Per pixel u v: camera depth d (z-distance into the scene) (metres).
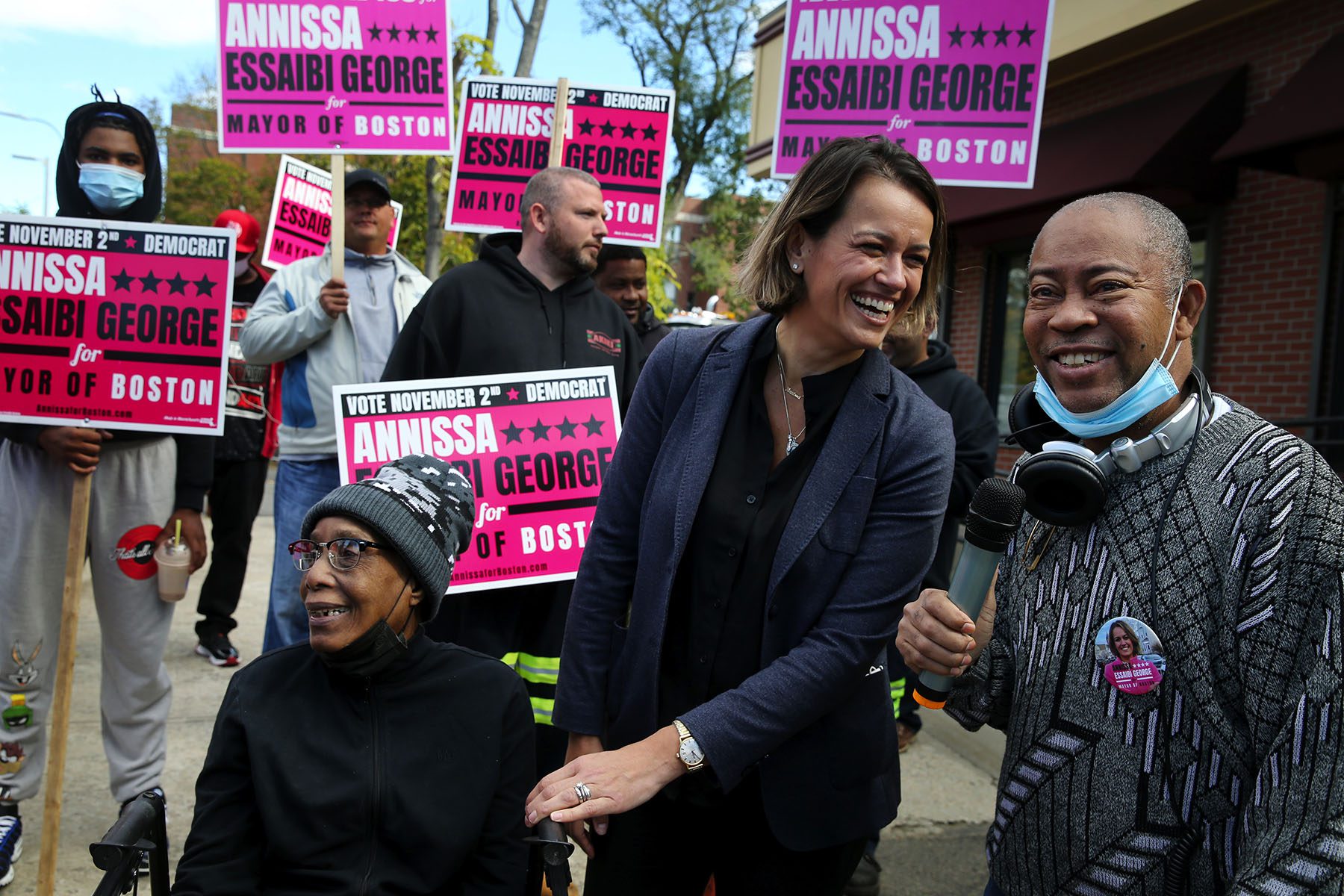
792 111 3.62
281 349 4.14
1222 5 6.92
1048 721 1.57
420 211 12.71
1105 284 1.48
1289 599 1.32
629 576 2.04
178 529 3.40
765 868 1.90
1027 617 1.66
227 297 3.11
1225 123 7.17
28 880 3.21
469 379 3.32
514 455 3.33
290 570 4.06
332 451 4.18
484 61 9.33
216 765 1.95
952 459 1.89
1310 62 6.27
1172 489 1.47
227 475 5.52
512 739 2.08
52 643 3.29
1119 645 1.48
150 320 3.10
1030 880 1.60
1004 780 1.68
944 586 3.76
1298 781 1.26
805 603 1.81
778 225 1.85
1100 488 1.47
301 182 6.63
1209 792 1.42
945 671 1.61
